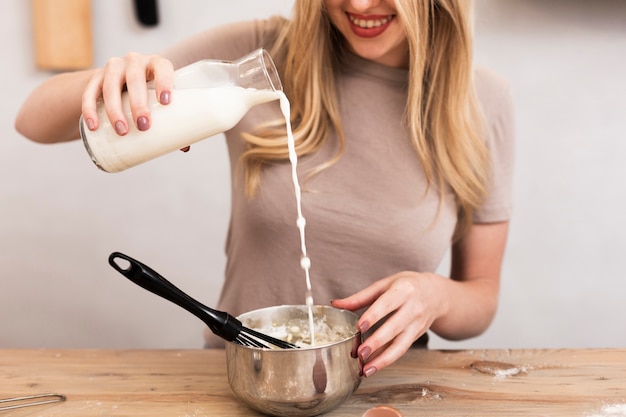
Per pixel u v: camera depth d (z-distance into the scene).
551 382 1.01
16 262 2.22
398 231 1.27
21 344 2.28
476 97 1.31
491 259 1.44
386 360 0.95
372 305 0.96
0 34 2.06
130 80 0.90
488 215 1.40
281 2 2.04
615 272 2.11
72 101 1.14
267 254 1.31
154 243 2.21
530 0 1.96
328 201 1.27
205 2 2.06
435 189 1.30
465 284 1.33
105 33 2.08
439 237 1.30
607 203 2.07
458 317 1.20
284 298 1.31
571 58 1.98
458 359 1.10
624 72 1.98
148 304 2.25
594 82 1.99
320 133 1.29
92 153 0.93
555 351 1.12
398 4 1.09
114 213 2.19
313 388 0.88
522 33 1.98
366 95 1.30
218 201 2.17
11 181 2.17
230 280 1.40
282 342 0.94
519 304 2.16
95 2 2.05
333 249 1.29
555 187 2.08
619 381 1.01
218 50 1.37
